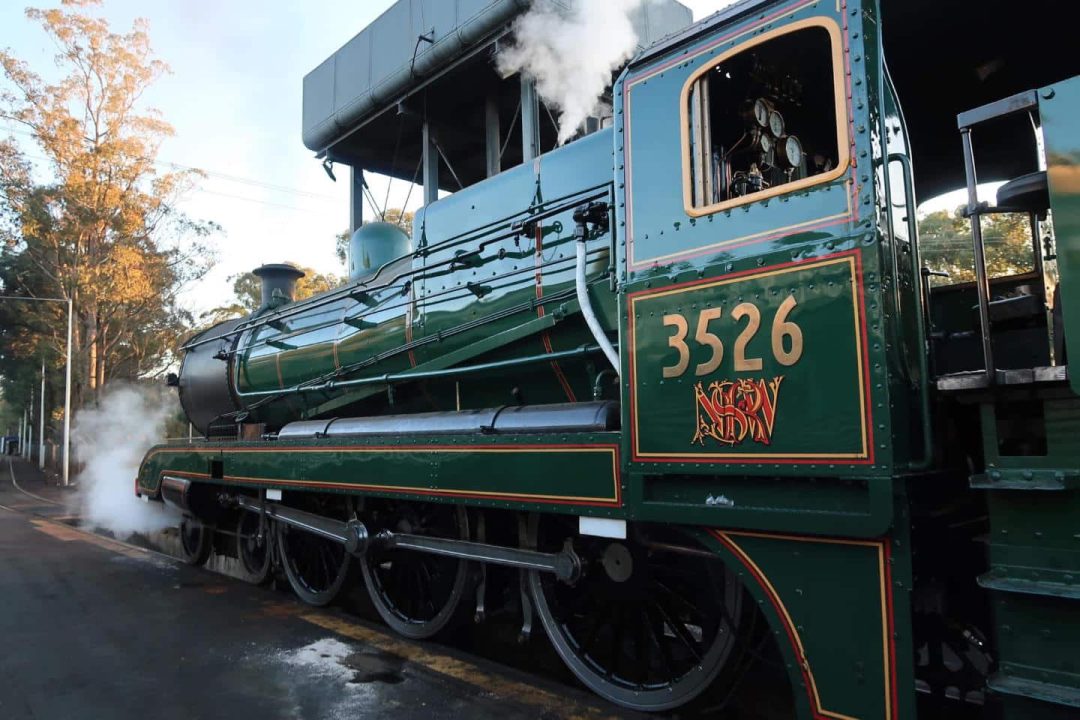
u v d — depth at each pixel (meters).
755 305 2.67
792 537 2.60
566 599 4.11
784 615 2.61
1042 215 3.22
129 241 26.62
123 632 5.14
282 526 6.23
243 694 3.91
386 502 5.26
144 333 30.22
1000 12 2.97
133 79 25.53
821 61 3.02
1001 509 2.22
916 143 3.74
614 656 3.84
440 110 11.43
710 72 2.97
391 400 5.39
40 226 26.20
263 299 8.91
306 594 6.00
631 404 3.07
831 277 2.47
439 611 4.76
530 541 3.98
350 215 13.29
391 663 4.39
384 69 10.82
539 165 4.47
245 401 7.38
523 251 4.43
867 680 2.38
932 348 3.07
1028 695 2.06
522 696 3.82
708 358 2.79
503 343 4.25
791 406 2.53
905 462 2.36
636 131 3.20
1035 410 2.45
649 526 3.33
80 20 24.47
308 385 6.20
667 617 3.72
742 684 3.98
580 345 3.97
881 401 2.31
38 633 5.15
